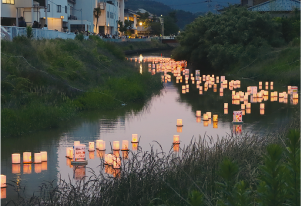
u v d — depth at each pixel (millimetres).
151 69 49000
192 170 8180
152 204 6699
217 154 9109
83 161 10703
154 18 164500
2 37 28781
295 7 64000
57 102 19812
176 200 7102
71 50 33094
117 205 6945
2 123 14836
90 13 95312
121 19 125375
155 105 22781
